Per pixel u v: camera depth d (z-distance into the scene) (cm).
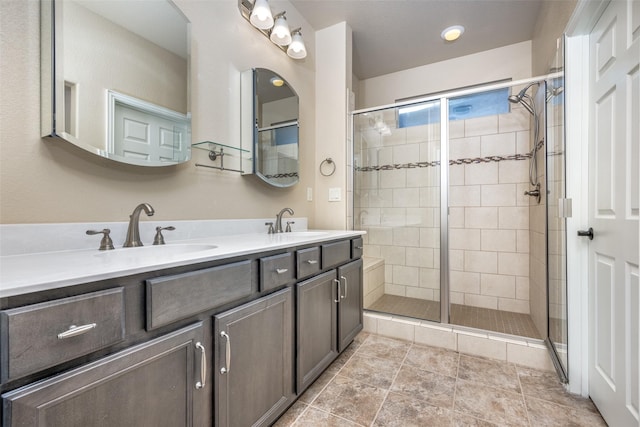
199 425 85
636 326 103
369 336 219
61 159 101
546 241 179
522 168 253
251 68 185
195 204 149
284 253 123
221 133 164
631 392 106
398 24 241
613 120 119
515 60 267
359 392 147
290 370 126
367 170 274
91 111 108
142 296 71
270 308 114
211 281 88
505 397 144
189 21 146
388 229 266
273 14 197
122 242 116
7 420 50
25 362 52
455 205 278
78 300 59
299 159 232
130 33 121
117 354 66
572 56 144
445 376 163
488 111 267
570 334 146
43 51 97
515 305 256
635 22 103
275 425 123
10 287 50
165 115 133
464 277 275
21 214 92
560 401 140
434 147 242
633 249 105
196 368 84
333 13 230
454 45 270
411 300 255
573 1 143
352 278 187
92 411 61
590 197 139
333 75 247
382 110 251
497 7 219
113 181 116
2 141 89
